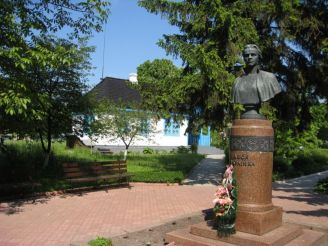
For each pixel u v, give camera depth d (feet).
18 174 42.19
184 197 41.27
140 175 51.42
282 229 24.12
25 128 40.50
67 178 42.14
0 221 29.09
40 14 36.32
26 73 42.01
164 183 50.57
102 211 33.35
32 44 34.50
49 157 53.16
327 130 137.28
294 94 53.52
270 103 50.96
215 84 43.65
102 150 85.92
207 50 45.62
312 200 40.78
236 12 45.75
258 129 23.86
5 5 31.60
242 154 23.94
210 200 39.70
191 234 24.11
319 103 56.18
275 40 49.39
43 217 30.63
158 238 24.61
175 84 48.32
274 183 54.34
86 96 52.29
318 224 28.99
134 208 35.01
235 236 22.48
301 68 52.11
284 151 73.67
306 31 49.39
